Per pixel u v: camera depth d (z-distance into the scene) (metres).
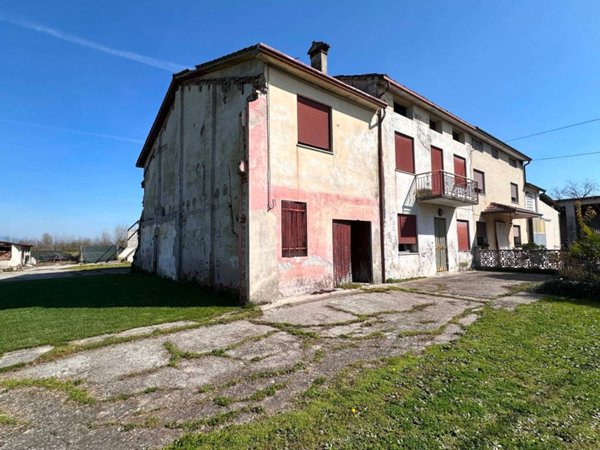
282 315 6.78
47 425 2.94
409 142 14.09
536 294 9.03
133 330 5.79
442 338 5.18
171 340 5.25
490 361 4.18
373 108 12.04
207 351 4.75
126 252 36.16
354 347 4.86
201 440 2.64
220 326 6.04
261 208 8.21
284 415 2.99
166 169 14.70
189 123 12.19
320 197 9.88
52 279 14.50
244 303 7.79
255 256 7.95
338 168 10.57
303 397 3.34
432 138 15.37
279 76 9.05
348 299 8.34
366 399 3.26
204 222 10.67
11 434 2.80
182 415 3.06
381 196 12.12
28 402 3.36
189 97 12.27
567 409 3.04
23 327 5.96
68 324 6.16
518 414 2.96
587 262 9.40
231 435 2.70
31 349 4.88
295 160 9.23
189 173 12.00
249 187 8.02
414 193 13.99
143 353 4.70
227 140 9.64
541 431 2.70
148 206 17.62
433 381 3.62
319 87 10.16
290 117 9.22
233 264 8.94
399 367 4.02
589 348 4.63
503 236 20.66
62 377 3.93
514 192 23.02
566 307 7.23
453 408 3.04
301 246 9.23
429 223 14.73
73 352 4.74
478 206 18.62
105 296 9.32
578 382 3.58
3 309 7.66
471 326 5.78
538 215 20.42
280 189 8.75
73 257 40.12
